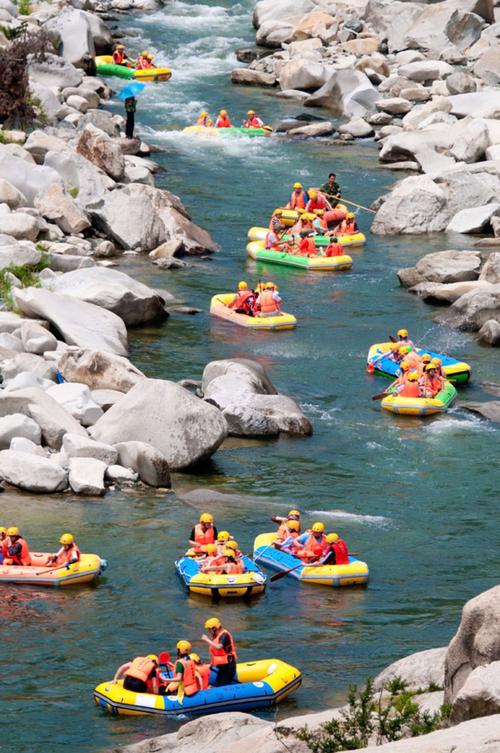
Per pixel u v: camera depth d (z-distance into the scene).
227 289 115.75
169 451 80.19
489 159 153.25
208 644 57.59
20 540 65.31
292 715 52.16
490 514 74.69
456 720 37.00
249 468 81.06
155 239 125.25
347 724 39.28
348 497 76.69
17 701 52.94
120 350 97.31
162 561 67.12
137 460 77.50
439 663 49.12
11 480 75.38
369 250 131.12
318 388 94.94
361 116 180.88
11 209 122.50
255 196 143.00
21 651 57.34
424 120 171.12
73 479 75.25
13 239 114.00
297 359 100.38
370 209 142.38
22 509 72.75
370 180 152.25
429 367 92.88
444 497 77.00
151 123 170.12
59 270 112.94
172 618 61.31
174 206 131.12
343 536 71.19
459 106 174.12
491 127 158.00
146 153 154.62
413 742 33.47
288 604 63.56
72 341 95.12
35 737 49.97
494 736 32.66
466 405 92.00
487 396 94.94
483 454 83.81
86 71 182.50
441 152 158.38
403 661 49.97
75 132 149.25
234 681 53.81
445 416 90.69
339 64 198.25
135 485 76.94
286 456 83.19
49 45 177.00
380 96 183.25
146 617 61.25
